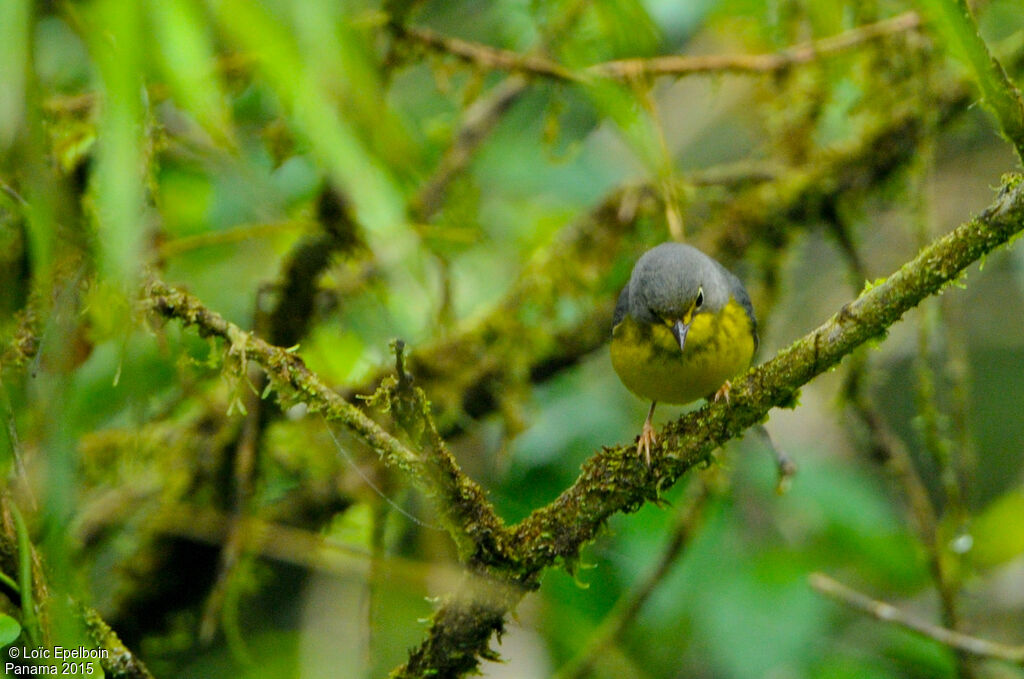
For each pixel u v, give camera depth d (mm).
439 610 6602
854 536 11945
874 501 12164
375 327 10961
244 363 6316
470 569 6379
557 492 11727
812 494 12016
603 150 13789
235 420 10703
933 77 10945
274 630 13453
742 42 12484
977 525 13391
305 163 11648
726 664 10812
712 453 6824
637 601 10352
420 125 12688
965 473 10859
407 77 13336
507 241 12953
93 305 7031
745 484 12812
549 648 12320
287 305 10406
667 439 6613
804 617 10938
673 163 11188
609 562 11727
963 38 5801
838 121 12672
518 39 11711
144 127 6922
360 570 11016
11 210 6734
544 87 11930
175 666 12469
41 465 6789
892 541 11961
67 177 7012
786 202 11516
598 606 11648
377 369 10773
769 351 14664
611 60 10438
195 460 10805
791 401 6590
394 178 6148
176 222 11391
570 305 11602
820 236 15930
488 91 12695
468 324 11195
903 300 6113
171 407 10445
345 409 6145
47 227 5324
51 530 5605
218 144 6840
